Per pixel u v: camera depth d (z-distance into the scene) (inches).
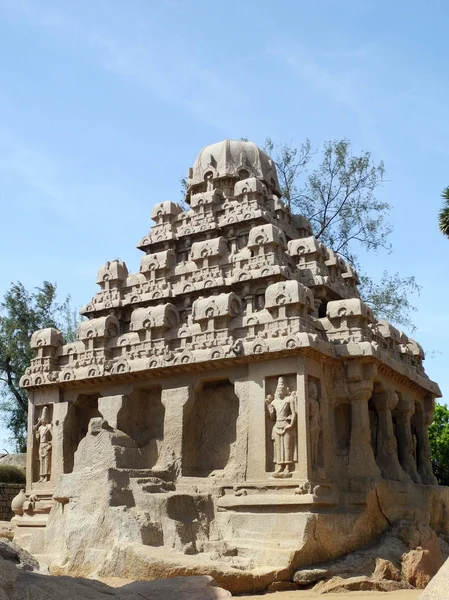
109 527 584.4
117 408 757.9
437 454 1274.6
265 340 676.7
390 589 574.9
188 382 731.4
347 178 1290.6
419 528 676.7
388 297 1254.3
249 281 765.3
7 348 1437.0
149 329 774.5
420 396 864.3
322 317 807.1
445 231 950.4
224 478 677.3
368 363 701.9
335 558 620.7
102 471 621.9
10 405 1461.6
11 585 315.9
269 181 938.7
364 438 692.1
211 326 727.1
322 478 657.6
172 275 845.2
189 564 520.4
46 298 1519.4
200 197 880.3
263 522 627.8
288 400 660.1
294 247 823.1
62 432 792.3
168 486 658.8
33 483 805.2
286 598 511.8
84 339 810.8
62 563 601.3
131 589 382.6
